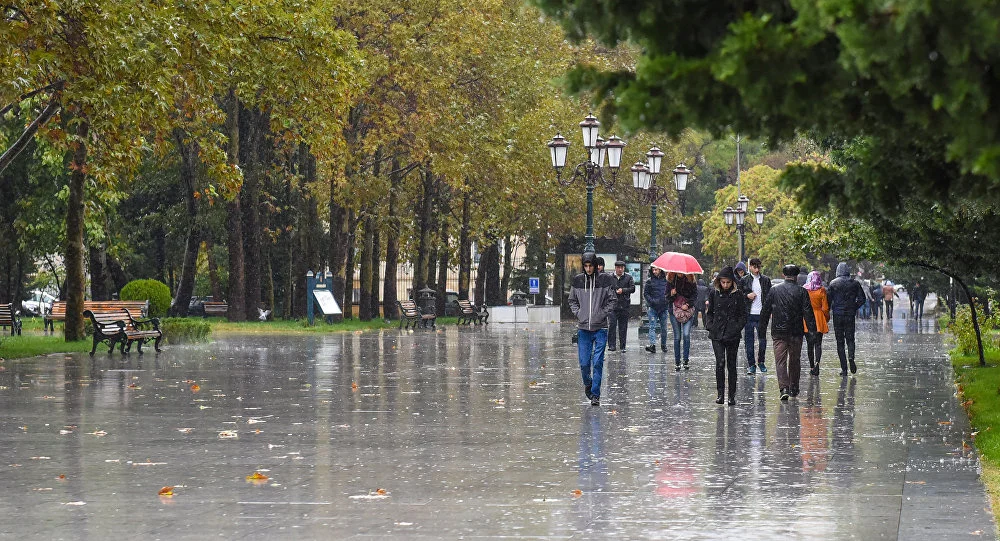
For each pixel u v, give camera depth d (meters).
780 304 33.97
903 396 34.78
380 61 81.69
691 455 22.75
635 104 10.15
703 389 36.88
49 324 94.19
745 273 46.16
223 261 115.69
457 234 117.56
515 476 20.25
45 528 15.89
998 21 8.23
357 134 88.50
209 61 50.69
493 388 37.22
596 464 21.59
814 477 20.06
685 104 9.97
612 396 34.62
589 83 11.15
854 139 29.12
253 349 59.16
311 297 88.19
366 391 36.09
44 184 89.50
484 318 103.19
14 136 84.69
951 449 23.39
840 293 42.72
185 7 49.59
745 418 29.08
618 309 56.19
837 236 42.22
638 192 117.81
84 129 58.72
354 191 88.56
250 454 22.80
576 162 110.50
